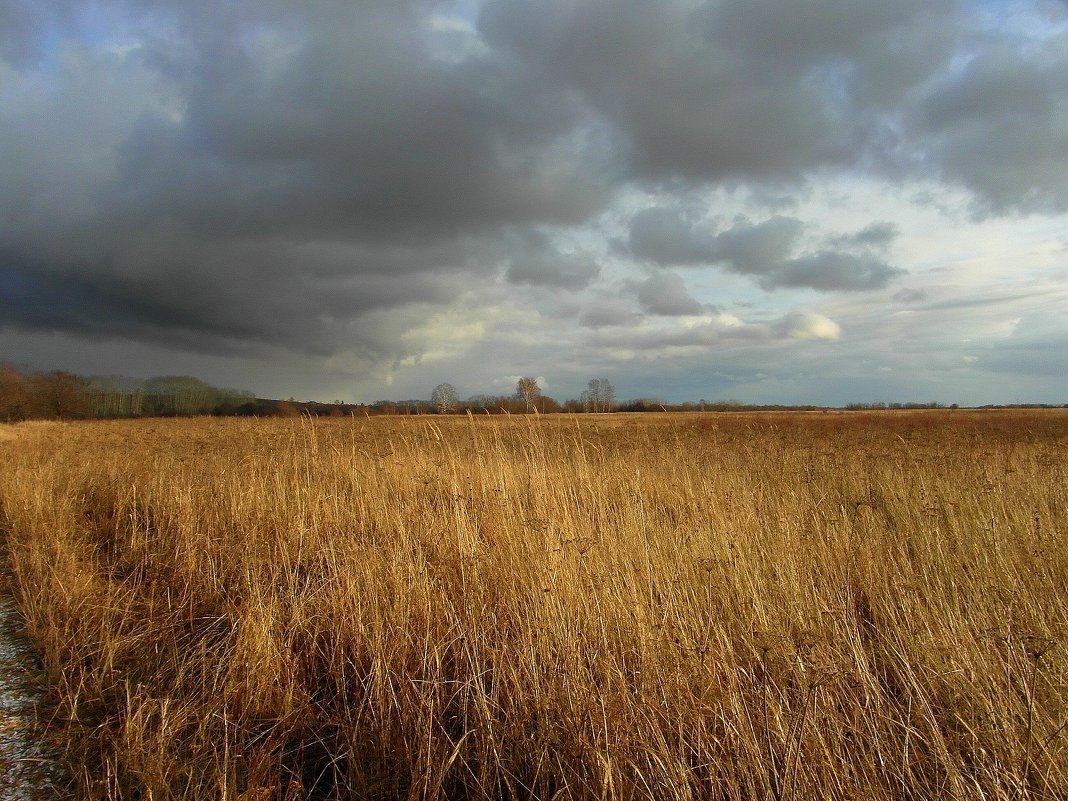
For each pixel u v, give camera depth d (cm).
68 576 492
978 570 446
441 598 401
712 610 382
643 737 266
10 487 923
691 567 438
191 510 670
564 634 334
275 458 887
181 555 563
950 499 640
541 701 292
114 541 658
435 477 691
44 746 295
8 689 354
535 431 780
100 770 274
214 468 938
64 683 354
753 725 281
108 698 343
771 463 938
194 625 440
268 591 450
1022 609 386
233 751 287
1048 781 246
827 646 336
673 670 315
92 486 923
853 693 298
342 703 340
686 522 580
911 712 303
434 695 308
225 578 516
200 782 255
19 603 492
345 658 366
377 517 592
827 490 742
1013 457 931
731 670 301
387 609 389
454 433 845
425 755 275
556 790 257
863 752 261
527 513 541
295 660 354
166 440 1554
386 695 313
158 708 307
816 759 254
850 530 546
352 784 273
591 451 920
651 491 711
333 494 682
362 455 828
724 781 259
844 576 437
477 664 318
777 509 595
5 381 4797
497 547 470
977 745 268
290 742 311
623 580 401
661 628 345
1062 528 527
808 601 392
